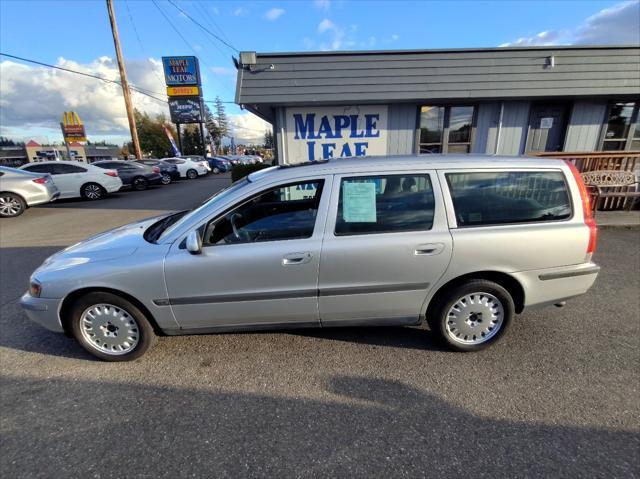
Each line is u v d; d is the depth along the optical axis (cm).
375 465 179
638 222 629
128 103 2019
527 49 680
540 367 255
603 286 391
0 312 359
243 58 675
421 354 274
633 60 685
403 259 249
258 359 272
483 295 265
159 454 189
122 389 242
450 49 678
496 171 258
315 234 248
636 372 247
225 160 3362
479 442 192
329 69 678
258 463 182
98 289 256
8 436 202
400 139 744
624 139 762
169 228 273
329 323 269
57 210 1032
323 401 226
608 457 181
